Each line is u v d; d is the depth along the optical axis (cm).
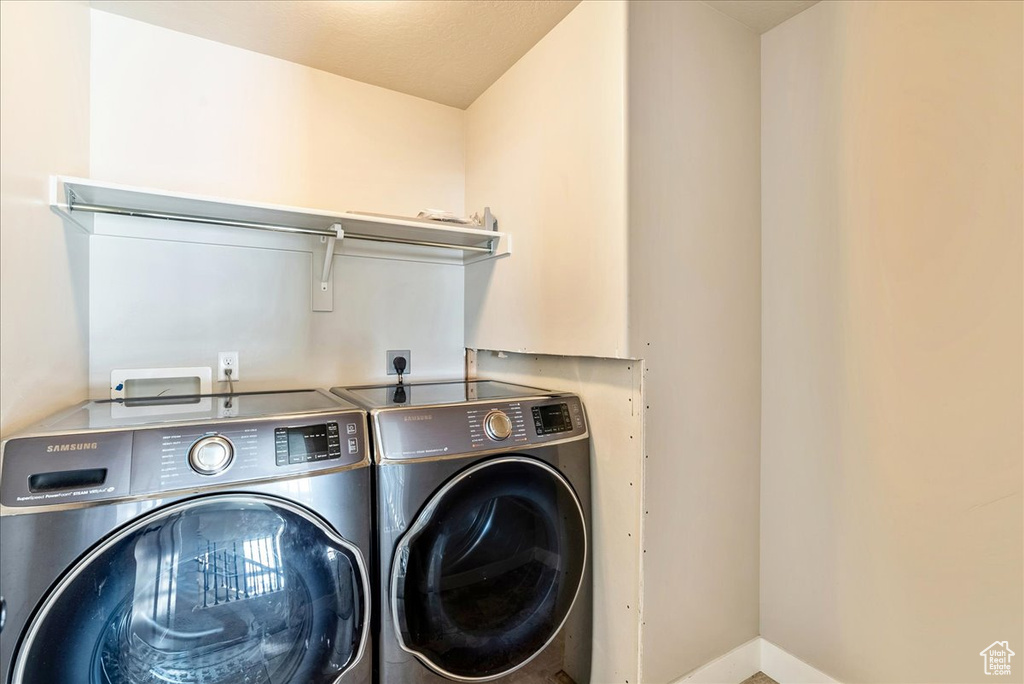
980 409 116
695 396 145
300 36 161
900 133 130
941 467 122
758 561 164
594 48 139
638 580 132
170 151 157
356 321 191
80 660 83
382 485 112
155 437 93
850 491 141
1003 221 112
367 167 194
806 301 153
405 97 202
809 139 152
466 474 121
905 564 129
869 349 137
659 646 136
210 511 93
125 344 150
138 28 152
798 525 154
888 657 132
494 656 125
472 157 208
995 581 114
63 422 98
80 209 126
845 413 142
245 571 97
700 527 147
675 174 140
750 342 162
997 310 113
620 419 138
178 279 158
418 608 114
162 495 89
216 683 94
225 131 166
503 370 195
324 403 130
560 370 162
